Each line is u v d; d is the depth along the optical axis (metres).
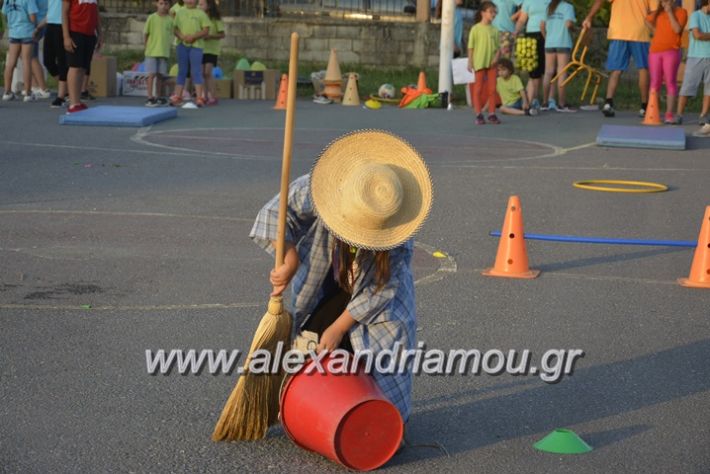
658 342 7.59
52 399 6.18
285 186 5.17
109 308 8.08
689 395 6.52
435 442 5.69
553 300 8.65
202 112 22.70
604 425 6.00
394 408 5.19
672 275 9.60
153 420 5.91
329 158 5.16
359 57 31.05
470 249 10.41
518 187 13.88
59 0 22.12
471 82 24.84
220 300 8.37
